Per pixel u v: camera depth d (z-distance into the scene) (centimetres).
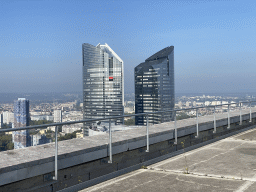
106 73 14875
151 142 768
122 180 589
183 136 907
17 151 530
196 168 668
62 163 555
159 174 627
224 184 537
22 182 496
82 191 534
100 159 640
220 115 1209
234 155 789
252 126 1400
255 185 525
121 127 727
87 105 14938
